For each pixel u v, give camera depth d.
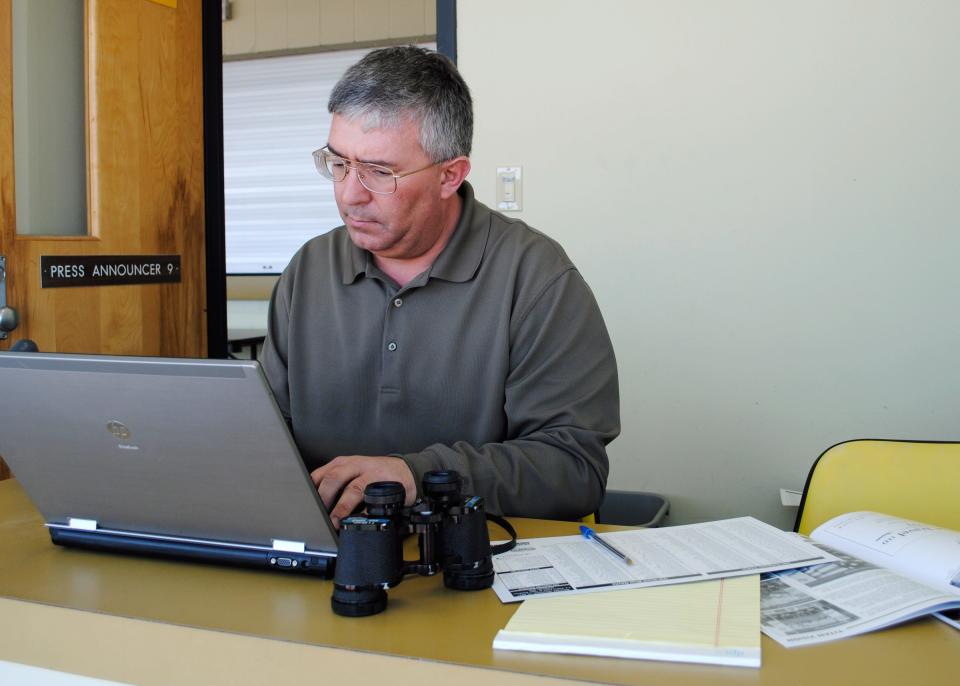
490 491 1.21
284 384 1.59
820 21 2.37
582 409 1.41
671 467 2.60
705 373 2.55
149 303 2.70
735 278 2.50
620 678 0.70
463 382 1.46
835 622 0.81
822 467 1.43
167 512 0.99
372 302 1.51
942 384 2.36
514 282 1.46
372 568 0.83
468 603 0.87
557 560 0.98
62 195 2.47
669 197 2.53
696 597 0.86
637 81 2.53
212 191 2.94
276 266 5.75
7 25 2.26
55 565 1.01
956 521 1.33
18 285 2.30
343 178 1.31
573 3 2.56
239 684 0.79
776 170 2.44
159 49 2.70
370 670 0.75
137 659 0.83
